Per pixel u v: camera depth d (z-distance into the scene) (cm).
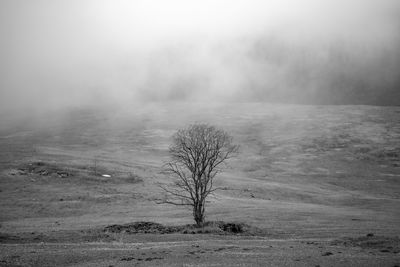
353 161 17600
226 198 9325
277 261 2400
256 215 6888
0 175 10288
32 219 6906
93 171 11362
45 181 10125
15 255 2811
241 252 2831
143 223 4969
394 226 5497
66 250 3039
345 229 5097
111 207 8019
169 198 8788
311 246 3228
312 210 7738
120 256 2738
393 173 15600
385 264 2269
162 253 2823
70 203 8244
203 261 2441
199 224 4706
